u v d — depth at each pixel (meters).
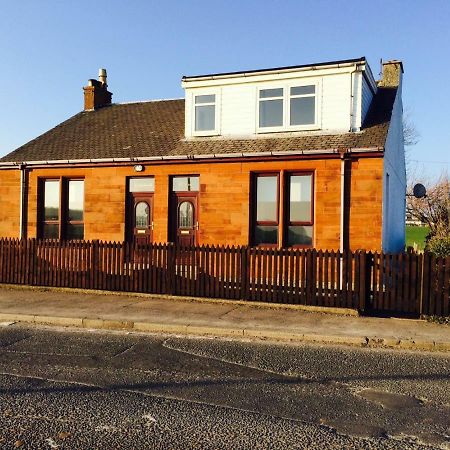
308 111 15.46
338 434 4.70
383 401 5.62
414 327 9.29
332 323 9.59
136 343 8.35
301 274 10.98
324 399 5.67
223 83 16.36
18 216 17.59
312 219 14.32
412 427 4.89
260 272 11.35
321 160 14.05
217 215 15.24
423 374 6.71
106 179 16.61
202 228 15.39
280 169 14.53
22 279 13.59
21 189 17.48
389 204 15.95
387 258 10.32
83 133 19.45
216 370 6.80
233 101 16.31
